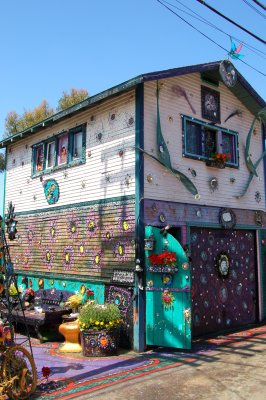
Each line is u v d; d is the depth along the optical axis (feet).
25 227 43.16
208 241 34.78
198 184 34.12
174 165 32.42
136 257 29.25
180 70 31.89
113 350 27.58
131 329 29.07
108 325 27.43
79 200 35.78
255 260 39.22
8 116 100.37
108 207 32.48
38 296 38.29
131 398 19.47
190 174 33.55
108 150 33.14
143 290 28.99
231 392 20.03
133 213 30.09
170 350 28.63
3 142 47.37
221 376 22.50
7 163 48.01
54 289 37.14
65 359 26.73
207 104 35.99
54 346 30.60
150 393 20.08
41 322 31.07
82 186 35.63
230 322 35.88
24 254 42.78
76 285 34.99
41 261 39.93
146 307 28.91
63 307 33.78
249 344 30.19
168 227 28.55
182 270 27.89
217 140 36.45
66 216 37.19
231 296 36.27
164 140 31.91
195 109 34.81
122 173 31.55
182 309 27.58
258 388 20.53
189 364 24.94
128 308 29.53
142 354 27.66
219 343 30.55
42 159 42.01
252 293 38.55
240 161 38.37
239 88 37.68
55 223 38.60
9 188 46.83
